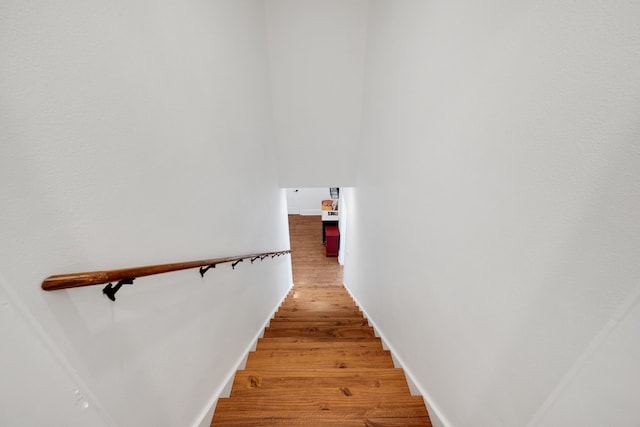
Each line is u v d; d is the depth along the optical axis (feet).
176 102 3.34
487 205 2.67
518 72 2.19
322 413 4.02
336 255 19.35
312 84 9.44
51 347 1.79
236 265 5.56
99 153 2.15
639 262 1.44
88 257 2.07
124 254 2.45
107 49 2.21
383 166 6.77
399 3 5.30
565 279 1.86
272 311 9.32
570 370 1.84
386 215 6.49
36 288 1.70
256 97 7.54
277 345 6.44
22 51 1.59
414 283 4.65
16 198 1.59
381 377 4.85
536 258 2.09
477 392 2.93
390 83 6.06
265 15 8.31
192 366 3.64
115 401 2.31
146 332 2.75
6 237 1.55
